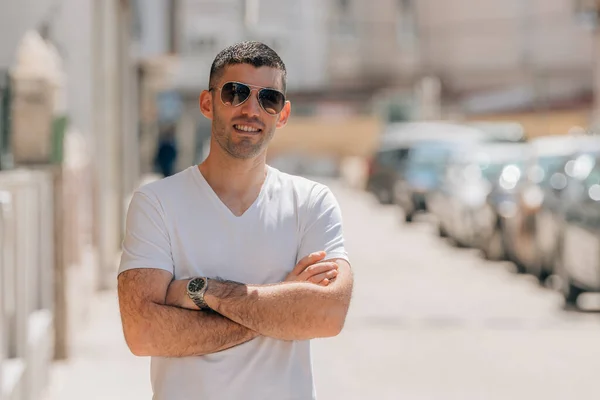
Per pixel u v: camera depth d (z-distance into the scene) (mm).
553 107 38000
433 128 27969
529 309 11070
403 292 12438
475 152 19000
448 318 10500
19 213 6047
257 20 49594
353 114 50000
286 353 2969
